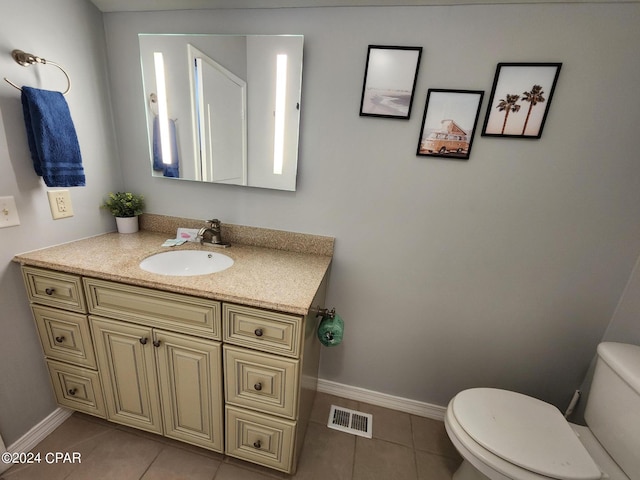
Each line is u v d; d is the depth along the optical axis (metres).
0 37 0.94
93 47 1.25
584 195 1.08
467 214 1.19
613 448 0.94
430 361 1.42
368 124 1.17
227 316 0.94
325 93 1.17
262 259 1.26
